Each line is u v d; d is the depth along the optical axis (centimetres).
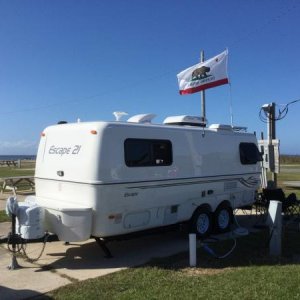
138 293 582
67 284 638
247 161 1098
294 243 877
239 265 722
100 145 745
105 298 568
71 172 776
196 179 934
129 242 924
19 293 604
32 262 763
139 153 805
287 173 3209
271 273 661
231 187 1041
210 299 554
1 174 3019
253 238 933
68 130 801
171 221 878
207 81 1465
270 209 797
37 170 866
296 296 559
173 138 882
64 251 841
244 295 565
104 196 742
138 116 896
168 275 667
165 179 855
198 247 859
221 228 1011
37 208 731
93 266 740
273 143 1398
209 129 988
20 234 725
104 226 747
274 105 1393
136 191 795
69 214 728
